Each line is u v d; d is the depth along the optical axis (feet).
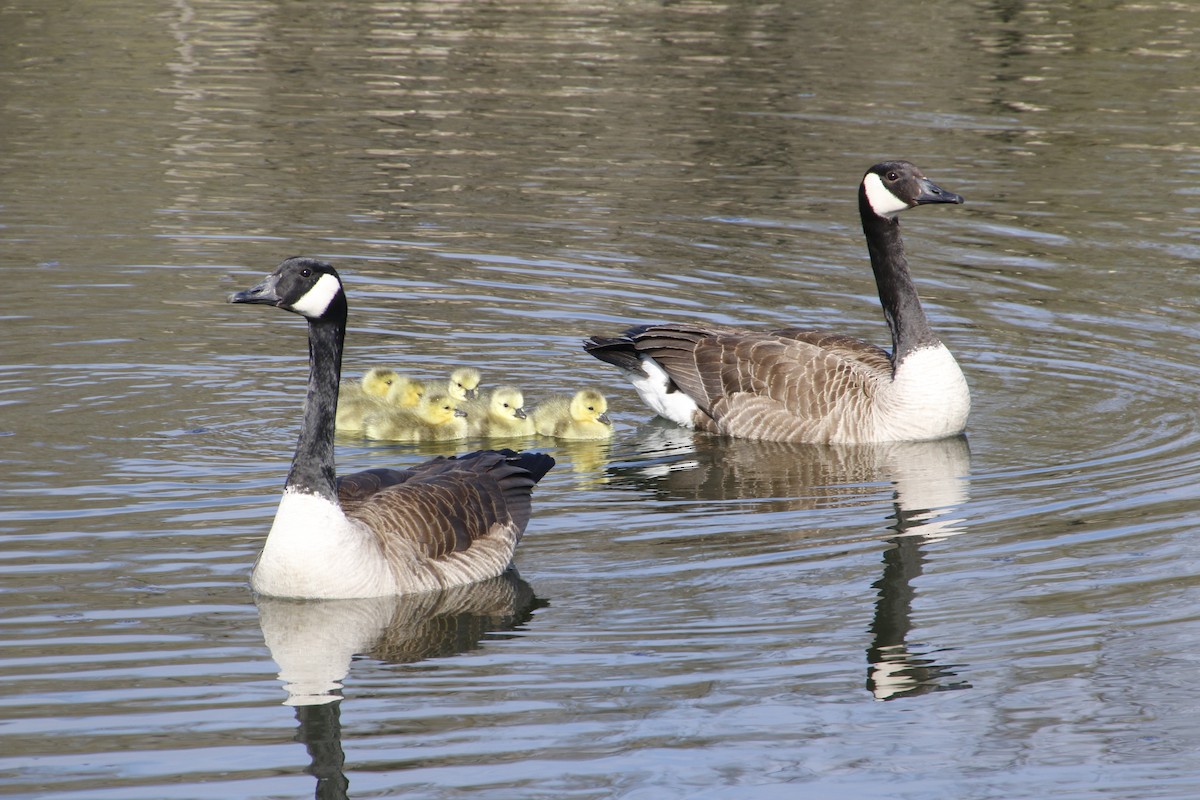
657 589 40.16
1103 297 67.15
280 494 45.65
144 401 53.72
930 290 68.13
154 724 32.30
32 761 30.71
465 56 109.50
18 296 64.49
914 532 44.21
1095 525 44.39
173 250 71.41
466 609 38.68
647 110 96.68
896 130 91.91
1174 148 89.10
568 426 53.42
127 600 38.14
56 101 95.45
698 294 66.90
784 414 53.88
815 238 74.84
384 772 30.76
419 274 69.21
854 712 33.81
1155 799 30.76
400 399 54.03
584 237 74.69
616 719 33.22
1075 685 35.12
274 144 89.04
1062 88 100.94
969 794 30.81
